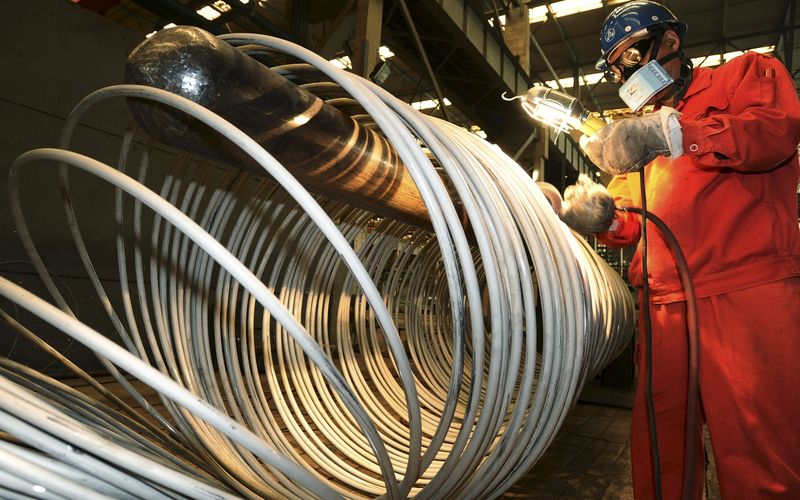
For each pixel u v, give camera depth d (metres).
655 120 1.11
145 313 1.34
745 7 8.62
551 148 8.46
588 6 8.77
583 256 1.30
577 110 1.43
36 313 0.54
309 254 1.94
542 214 1.08
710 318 1.26
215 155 0.86
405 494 0.93
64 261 2.84
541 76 11.02
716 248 1.25
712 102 1.29
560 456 2.19
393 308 2.50
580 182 1.41
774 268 1.17
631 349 4.01
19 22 2.74
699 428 1.40
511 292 0.91
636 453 1.48
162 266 1.41
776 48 9.43
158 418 1.32
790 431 1.10
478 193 0.92
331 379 0.69
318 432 1.95
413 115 0.90
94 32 3.05
